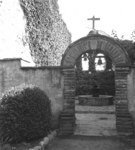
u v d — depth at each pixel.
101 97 14.18
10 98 6.01
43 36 12.97
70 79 7.52
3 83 7.82
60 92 7.59
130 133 6.99
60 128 7.32
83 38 7.52
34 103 6.18
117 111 7.22
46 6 13.51
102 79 17.14
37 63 11.96
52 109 7.58
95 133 7.22
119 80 7.29
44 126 6.49
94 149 5.67
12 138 5.87
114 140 6.47
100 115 10.34
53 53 14.86
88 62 17.39
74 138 6.73
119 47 7.31
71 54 7.56
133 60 12.61
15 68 7.82
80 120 9.08
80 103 14.52
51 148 5.81
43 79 7.68
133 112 7.20
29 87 6.46
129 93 7.26
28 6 11.33
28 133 6.00
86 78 18.00
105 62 16.77
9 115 5.89
